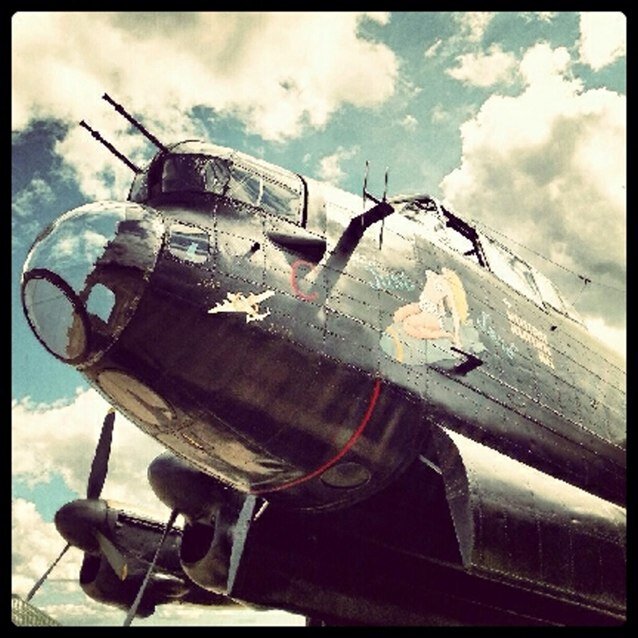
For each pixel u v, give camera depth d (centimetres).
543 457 663
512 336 712
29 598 812
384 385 552
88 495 873
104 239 486
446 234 760
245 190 580
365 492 581
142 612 863
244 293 514
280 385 518
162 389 501
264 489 582
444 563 587
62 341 484
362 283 584
